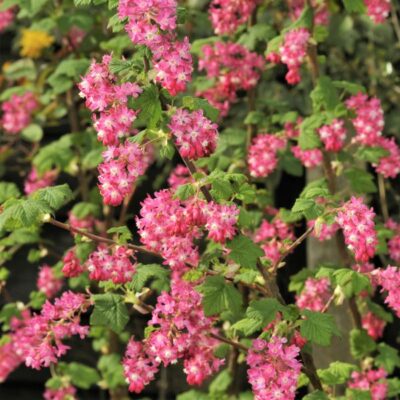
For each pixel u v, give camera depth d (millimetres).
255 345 2707
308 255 4441
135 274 2857
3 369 4281
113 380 4395
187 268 3021
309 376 3057
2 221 2730
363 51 4574
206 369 2916
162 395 4703
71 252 3037
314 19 3834
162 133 2707
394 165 3820
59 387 4336
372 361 3797
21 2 4223
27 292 5008
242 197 2871
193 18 4559
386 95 4559
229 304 2797
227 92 3953
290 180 4730
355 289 3002
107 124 2629
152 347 2756
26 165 5172
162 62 2605
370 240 2707
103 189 2688
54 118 5062
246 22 4125
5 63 5207
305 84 4539
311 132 3688
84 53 4727
